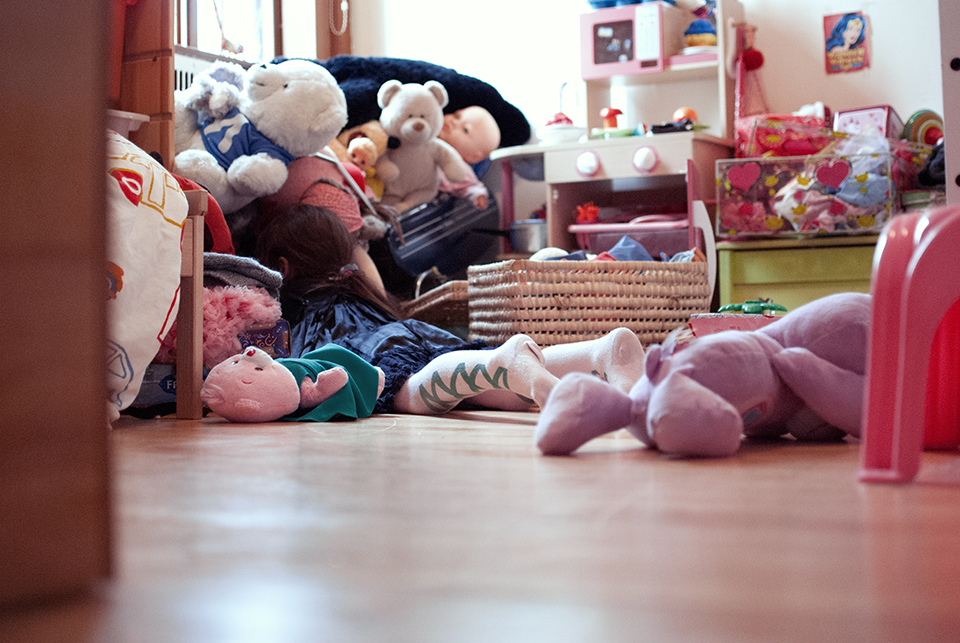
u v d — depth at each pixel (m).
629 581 0.52
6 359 0.47
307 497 0.80
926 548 0.59
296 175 2.46
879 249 0.90
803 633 0.43
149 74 2.19
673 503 0.76
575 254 2.44
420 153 3.02
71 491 0.50
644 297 2.27
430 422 1.62
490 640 0.42
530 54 3.42
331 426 1.55
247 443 1.27
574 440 1.09
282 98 2.34
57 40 0.50
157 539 0.64
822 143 2.75
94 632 0.44
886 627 0.44
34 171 0.48
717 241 2.83
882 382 0.88
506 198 3.23
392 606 0.48
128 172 1.54
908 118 2.94
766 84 3.11
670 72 3.04
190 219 1.68
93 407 0.51
